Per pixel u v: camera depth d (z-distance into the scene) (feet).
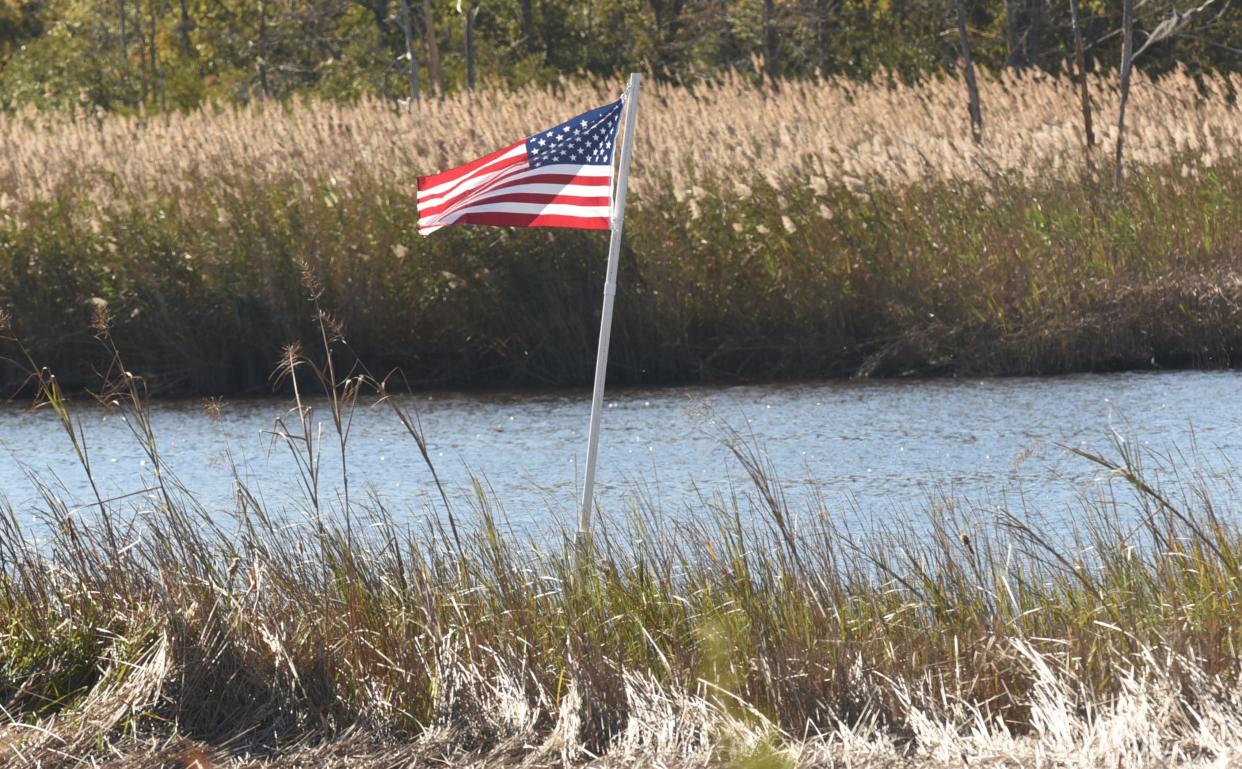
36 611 81.00
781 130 231.50
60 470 146.72
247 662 75.56
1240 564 79.05
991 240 201.36
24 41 577.02
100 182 221.87
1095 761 62.75
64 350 205.46
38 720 73.46
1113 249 202.49
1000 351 194.29
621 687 71.87
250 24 503.20
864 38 440.04
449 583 83.35
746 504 121.19
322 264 203.62
